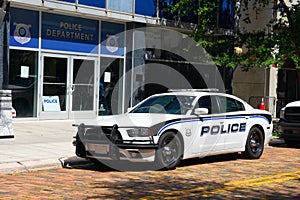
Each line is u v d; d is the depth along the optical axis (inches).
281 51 729.0
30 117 735.7
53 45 756.6
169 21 871.7
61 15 764.6
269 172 419.5
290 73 1074.1
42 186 341.4
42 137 583.2
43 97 751.1
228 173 410.0
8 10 681.6
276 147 622.5
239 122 473.4
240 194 330.6
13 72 711.7
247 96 1095.6
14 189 329.4
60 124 722.2
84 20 794.2
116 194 320.8
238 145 475.5
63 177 377.4
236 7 878.4
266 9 1023.0
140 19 834.2
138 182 362.9
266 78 1066.7
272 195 331.3
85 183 355.6
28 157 437.4
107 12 789.2
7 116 565.6
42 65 745.6
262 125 503.2
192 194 326.0
